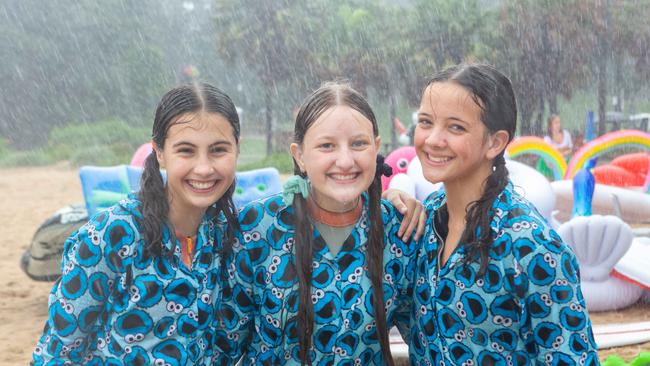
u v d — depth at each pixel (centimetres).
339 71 3331
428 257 252
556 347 229
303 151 248
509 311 235
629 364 414
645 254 638
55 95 4403
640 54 3142
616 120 3128
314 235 251
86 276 239
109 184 583
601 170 1068
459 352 241
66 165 3011
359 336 251
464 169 239
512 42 3033
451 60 3081
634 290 618
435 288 245
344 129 238
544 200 586
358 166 239
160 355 244
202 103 240
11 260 992
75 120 4366
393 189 283
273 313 254
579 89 3216
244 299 260
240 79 4794
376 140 249
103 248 239
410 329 273
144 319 242
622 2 3073
